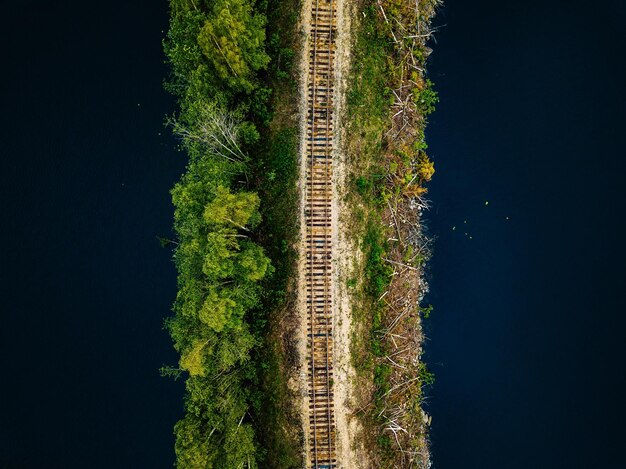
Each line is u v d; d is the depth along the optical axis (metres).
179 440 38.56
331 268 42.94
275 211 42.69
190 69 40.47
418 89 46.44
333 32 43.31
